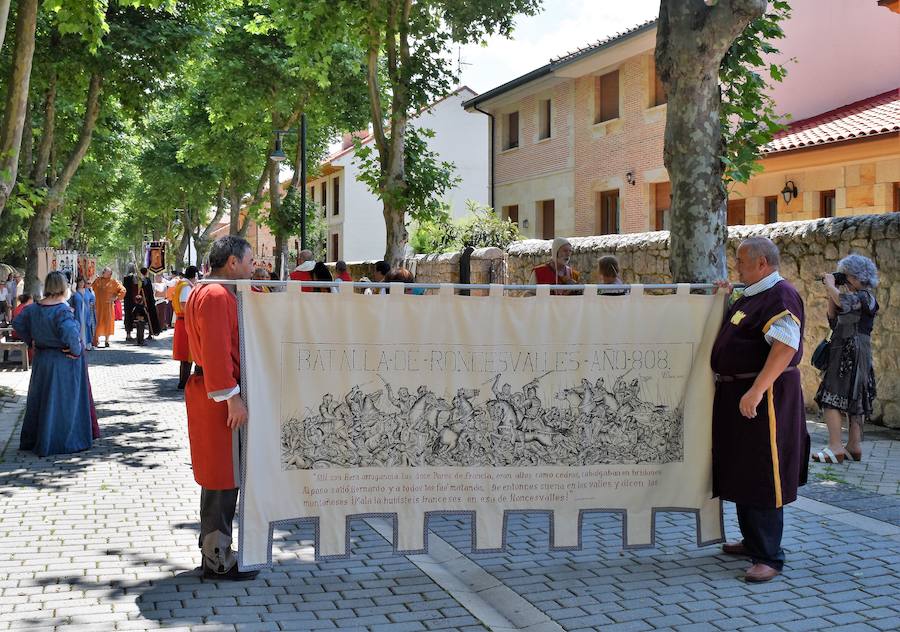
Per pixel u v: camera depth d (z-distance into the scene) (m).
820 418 10.78
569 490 5.41
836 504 6.80
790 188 17.59
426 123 45.72
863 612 4.65
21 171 21.47
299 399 5.07
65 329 9.06
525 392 5.35
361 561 5.61
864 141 15.26
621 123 24.72
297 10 18.05
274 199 32.66
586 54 24.03
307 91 28.91
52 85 21.52
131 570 5.38
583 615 4.64
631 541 5.49
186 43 20.97
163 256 38.72
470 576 5.33
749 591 4.98
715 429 5.46
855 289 8.24
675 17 7.51
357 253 51.91
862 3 18.45
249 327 4.96
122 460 8.86
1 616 4.59
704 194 7.67
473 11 17.38
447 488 5.27
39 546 5.86
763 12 7.24
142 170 44.53
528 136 29.47
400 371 5.20
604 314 5.43
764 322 5.14
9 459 8.86
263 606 4.77
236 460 5.03
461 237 24.16
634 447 5.48
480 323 5.28
